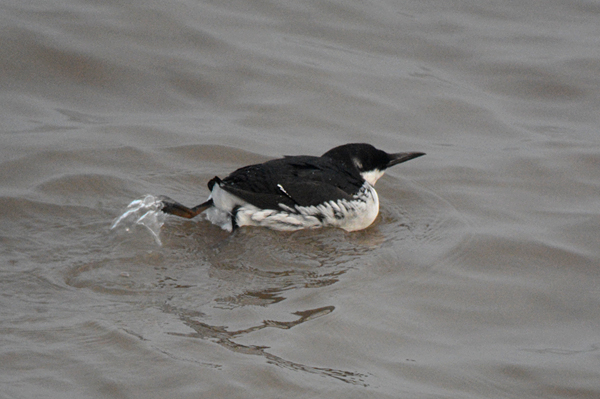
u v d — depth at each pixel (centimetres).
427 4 1839
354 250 1060
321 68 1588
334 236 1097
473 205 1220
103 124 1371
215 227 1094
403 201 1233
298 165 1121
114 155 1272
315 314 889
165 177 1233
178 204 1084
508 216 1188
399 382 788
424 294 965
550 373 831
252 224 1087
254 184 1080
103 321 835
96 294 893
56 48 1527
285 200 1077
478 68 1625
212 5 1753
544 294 991
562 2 1836
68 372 752
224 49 1605
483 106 1514
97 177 1195
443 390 786
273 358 799
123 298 889
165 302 888
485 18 1803
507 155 1375
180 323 846
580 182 1297
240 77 1543
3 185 1146
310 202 1083
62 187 1159
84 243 1007
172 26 1648
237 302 900
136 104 1448
